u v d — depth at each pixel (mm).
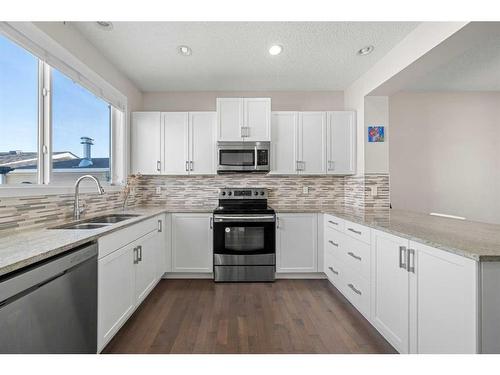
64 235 1498
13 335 987
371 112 3092
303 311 2352
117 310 1835
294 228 3119
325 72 3014
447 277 1274
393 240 1706
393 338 1699
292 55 2604
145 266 2398
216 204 3602
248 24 2115
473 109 3828
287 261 3111
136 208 3217
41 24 1770
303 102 3639
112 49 2488
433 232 1615
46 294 1155
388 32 2197
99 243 1594
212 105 3631
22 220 1668
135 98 3416
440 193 3816
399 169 3797
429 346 1392
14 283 985
